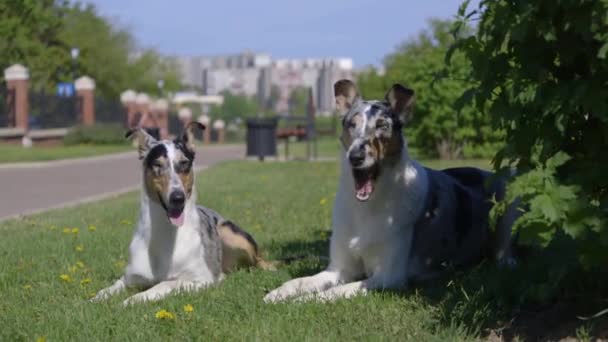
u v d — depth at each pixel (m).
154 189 6.39
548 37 4.34
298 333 4.88
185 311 5.34
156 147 6.45
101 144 38.88
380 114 6.10
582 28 4.18
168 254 6.45
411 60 30.67
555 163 4.39
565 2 4.23
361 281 6.16
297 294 5.91
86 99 41.81
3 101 34.41
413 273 6.46
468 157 26.92
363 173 6.05
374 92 52.28
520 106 4.55
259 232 9.82
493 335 4.90
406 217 6.28
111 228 10.13
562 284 5.28
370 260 6.30
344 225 6.32
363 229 6.22
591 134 4.58
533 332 4.87
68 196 15.83
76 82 41.72
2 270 7.16
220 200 13.23
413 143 28.23
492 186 7.30
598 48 4.30
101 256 8.00
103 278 7.07
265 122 28.09
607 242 4.07
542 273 5.69
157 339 4.81
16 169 23.34
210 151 40.97
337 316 5.28
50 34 51.22
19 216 12.02
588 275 5.22
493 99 4.77
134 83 67.44
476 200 7.11
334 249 6.44
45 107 38.19
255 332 4.89
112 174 21.70
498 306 5.32
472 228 6.99
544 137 4.48
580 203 4.13
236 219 10.93
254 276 6.84
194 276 6.56
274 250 8.52
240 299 5.77
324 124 69.88
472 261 7.15
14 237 9.45
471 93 4.82
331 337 4.79
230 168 23.08
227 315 5.37
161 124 52.22
